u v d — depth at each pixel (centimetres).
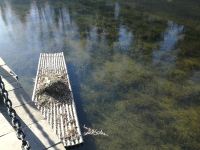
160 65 1727
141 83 1514
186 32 2264
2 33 2456
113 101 1361
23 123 690
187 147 1077
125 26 2469
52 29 2484
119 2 3206
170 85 1491
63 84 1406
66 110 1232
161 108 1302
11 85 833
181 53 1894
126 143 1095
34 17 2861
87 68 1709
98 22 2608
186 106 1319
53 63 1716
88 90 1459
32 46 2122
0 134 630
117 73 1631
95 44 2100
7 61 1878
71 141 1060
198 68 1684
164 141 1106
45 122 701
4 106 709
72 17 2797
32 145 631
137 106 1317
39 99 1301
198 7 2820
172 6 2916
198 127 1178
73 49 2023
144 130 1166
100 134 1139
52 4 3297
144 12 2809
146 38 2181
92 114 1268
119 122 1213
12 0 3544
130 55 1883
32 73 1678
